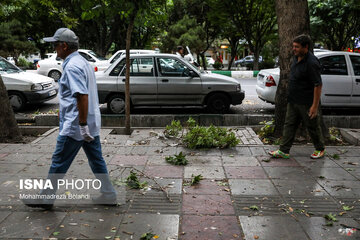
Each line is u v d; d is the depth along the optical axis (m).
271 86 9.35
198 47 22.97
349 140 6.75
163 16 6.71
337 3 17.95
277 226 3.37
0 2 9.30
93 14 6.30
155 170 4.91
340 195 4.09
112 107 9.20
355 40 22.11
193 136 6.05
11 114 6.50
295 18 6.27
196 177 4.41
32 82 9.97
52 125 8.13
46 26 27.08
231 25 24.44
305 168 5.01
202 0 25.31
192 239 3.14
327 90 9.13
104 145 6.11
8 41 23.50
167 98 9.19
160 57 9.22
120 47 30.45
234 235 3.21
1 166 4.95
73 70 3.31
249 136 6.77
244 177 4.66
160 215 3.58
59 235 3.18
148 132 7.11
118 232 3.25
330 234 3.24
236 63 41.78
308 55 5.01
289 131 5.35
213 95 9.27
